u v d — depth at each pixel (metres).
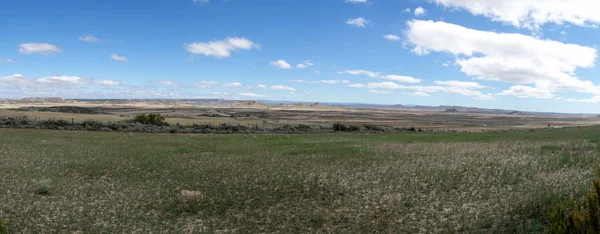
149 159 30.95
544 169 21.81
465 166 24.48
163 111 199.50
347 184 21.45
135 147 39.06
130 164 28.52
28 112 104.75
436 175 22.36
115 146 39.34
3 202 17.59
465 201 17.08
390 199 18.16
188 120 107.12
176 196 19.38
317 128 80.50
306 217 16.09
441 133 64.81
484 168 23.44
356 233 14.11
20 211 16.44
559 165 22.55
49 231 14.22
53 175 23.95
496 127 122.25
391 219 15.41
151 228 14.95
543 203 14.74
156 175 24.75
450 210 15.91
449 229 13.83
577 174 19.25
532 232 12.35
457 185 19.95
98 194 19.81
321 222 15.45
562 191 15.89
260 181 22.64
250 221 15.73
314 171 25.44
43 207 17.14
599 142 31.28
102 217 16.08
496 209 15.33
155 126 69.88
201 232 14.53
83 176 24.17
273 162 29.44
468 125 140.12
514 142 38.44
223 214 16.66
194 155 33.62
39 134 49.09
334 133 69.38
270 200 18.72
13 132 50.00
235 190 20.62
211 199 18.86
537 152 28.41
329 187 20.91
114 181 22.97
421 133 66.50
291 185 21.52
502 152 29.81
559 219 10.77
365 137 55.12
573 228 9.99
